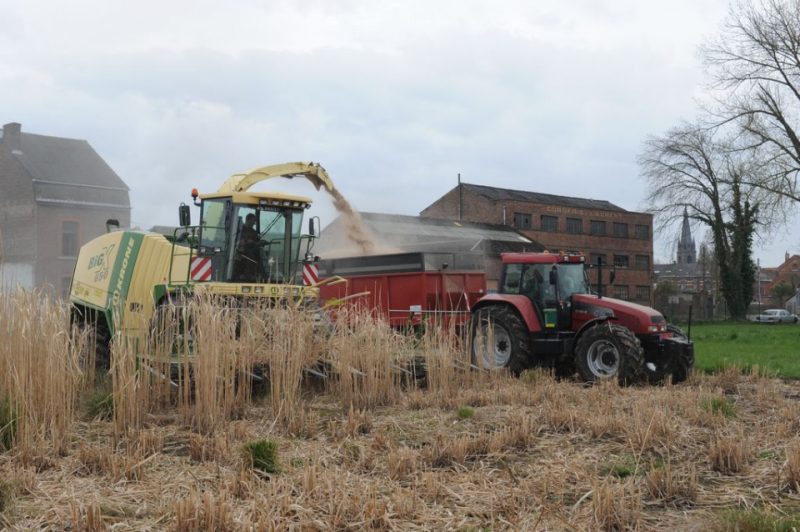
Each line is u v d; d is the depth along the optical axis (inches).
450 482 239.1
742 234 1916.8
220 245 479.5
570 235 2245.3
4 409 283.0
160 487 233.1
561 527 197.0
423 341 458.6
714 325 1779.0
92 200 1551.4
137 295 490.6
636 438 288.5
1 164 1521.9
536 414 352.5
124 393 306.2
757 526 191.8
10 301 302.2
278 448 286.7
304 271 511.8
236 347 360.2
